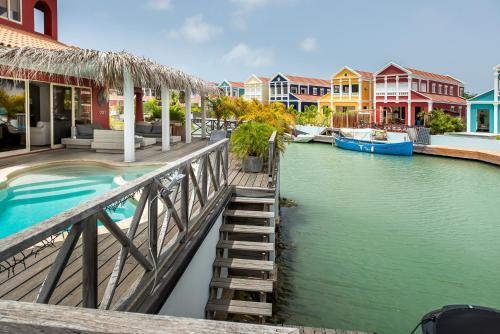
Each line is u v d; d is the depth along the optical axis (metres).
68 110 13.00
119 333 0.92
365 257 7.82
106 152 11.23
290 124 15.76
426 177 16.94
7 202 6.60
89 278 2.15
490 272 7.18
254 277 6.02
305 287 6.52
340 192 13.71
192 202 4.48
